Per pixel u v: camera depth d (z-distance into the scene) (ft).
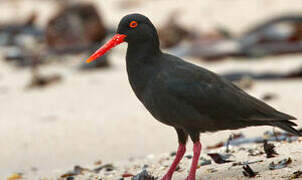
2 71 73.82
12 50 87.15
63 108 50.88
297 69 59.16
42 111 50.16
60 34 85.76
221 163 28.40
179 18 108.06
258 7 108.78
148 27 26.11
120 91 57.31
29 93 59.06
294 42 76.59
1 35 95.66
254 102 25.61
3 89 61.72
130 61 26.40
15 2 131.54
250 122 25.84
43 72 71.05
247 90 53.78
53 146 40.04
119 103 51.72
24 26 99.25
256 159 27.91
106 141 40.37
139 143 39.40
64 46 85.40
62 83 63.36
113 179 28.68
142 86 26.04
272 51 75.41
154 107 25.73
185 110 25.12
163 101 25.32
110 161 35.12
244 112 25.38
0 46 91.71
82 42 86.12
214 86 25.35
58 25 85.92
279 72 59.98
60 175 32.30
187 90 25.03
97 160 36.04
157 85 25.35
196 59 77.92
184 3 121.90
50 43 86.07
